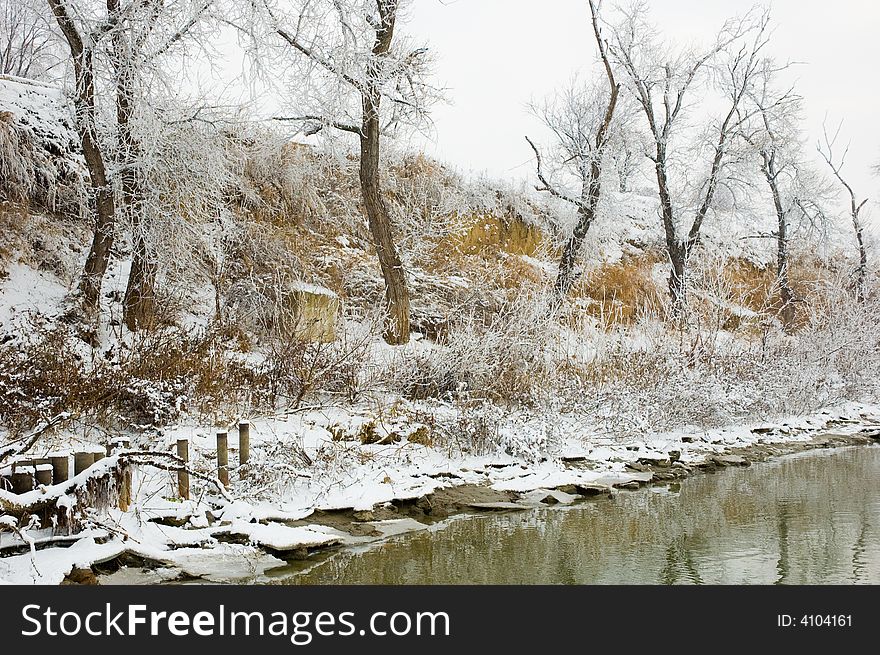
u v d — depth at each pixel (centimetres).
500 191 2381
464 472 1109
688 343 1739
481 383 1316
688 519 961
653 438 1444
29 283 1314
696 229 2652
